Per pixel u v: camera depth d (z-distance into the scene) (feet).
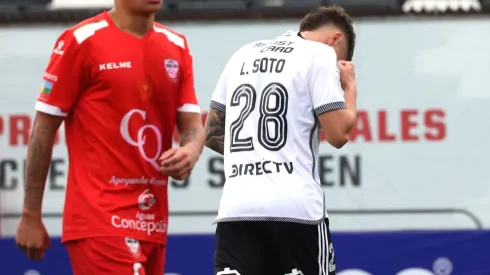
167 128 49.26
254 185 47.24
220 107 51.19
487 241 85.15
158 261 49.55
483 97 87.86
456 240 85.30
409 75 88.17
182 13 89.30
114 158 47.70
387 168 88.22
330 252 48.44
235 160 48.11
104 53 47.44
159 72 48.34
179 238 84.99
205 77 88.74
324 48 48.57
